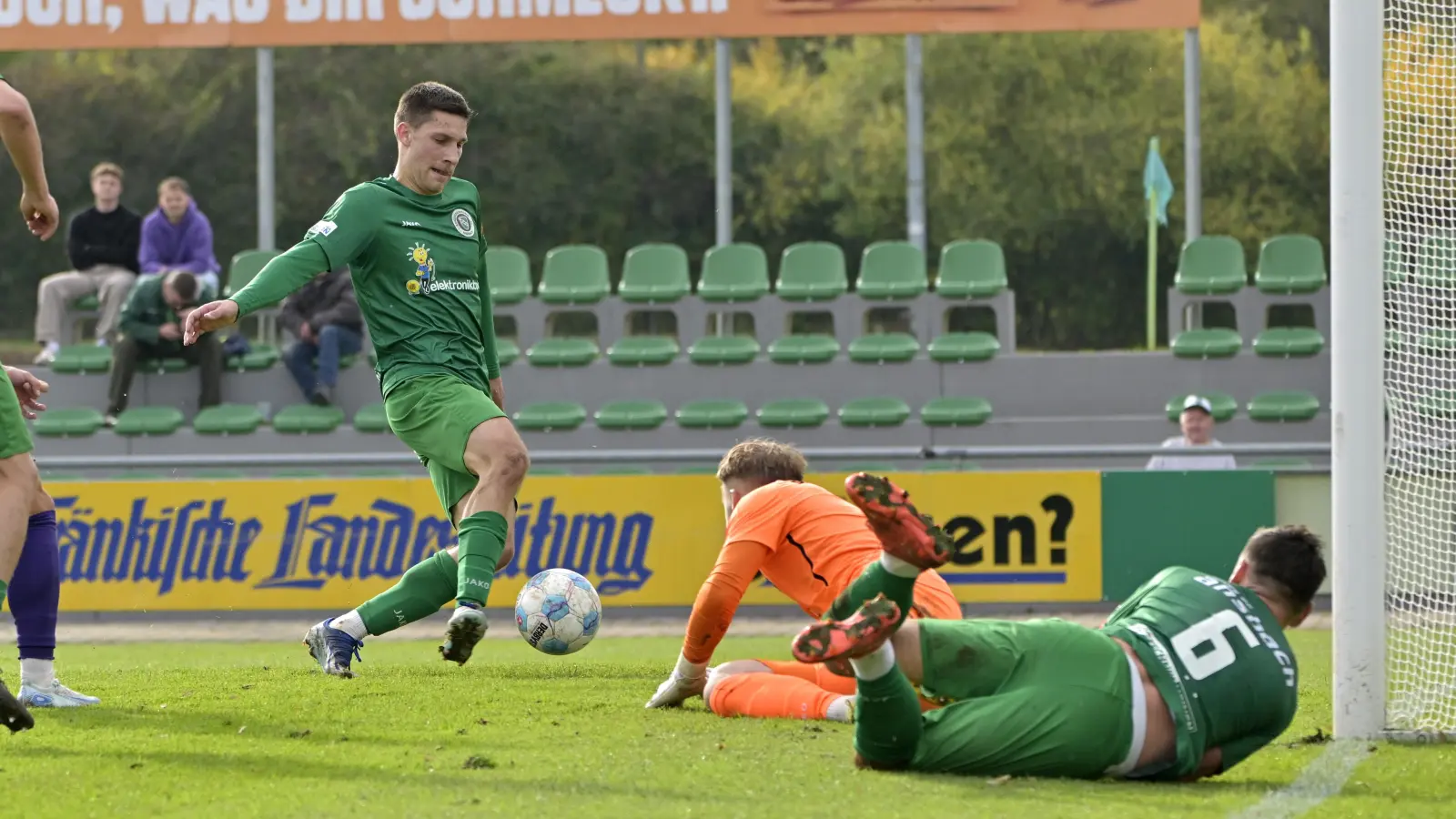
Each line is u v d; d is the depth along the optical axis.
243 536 37.78
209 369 50.81
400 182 20.58
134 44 51.53
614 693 20.80
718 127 53.88
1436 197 21.08
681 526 37.19
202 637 36.16
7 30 51.47
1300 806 13.18
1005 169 130.25
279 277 18.80
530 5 50.81
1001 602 36.62
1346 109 17.88
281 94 128.12
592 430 50.84
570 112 127.81
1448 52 21.20
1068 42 129.88
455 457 19.73
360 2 51.22
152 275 50.22
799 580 18.41
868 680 13.60
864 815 12.34
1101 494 36.53
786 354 52.06
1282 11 135.75
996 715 13.93
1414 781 14.71
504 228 126.94
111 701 19.95
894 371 52.16
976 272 54.00
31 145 17.09
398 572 37.41
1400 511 20.59
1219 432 50.19
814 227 132.75
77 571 38.00
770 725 17.47
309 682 22.12
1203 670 14.03
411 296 20.28
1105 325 128.75
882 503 13.30
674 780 13.90
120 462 37.34
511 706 19.33
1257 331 53.66
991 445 50.25
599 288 55.31
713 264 54.62
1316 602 37.72
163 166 128.75
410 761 14.98
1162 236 127.81
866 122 132.62
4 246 125.94
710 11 50.81
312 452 49.78
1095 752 13.79
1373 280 17.73
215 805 12.88
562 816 12.31
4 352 115.25
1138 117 128.62
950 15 50.47
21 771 14.51
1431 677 19.67
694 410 50.69
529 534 37.44
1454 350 20.72
